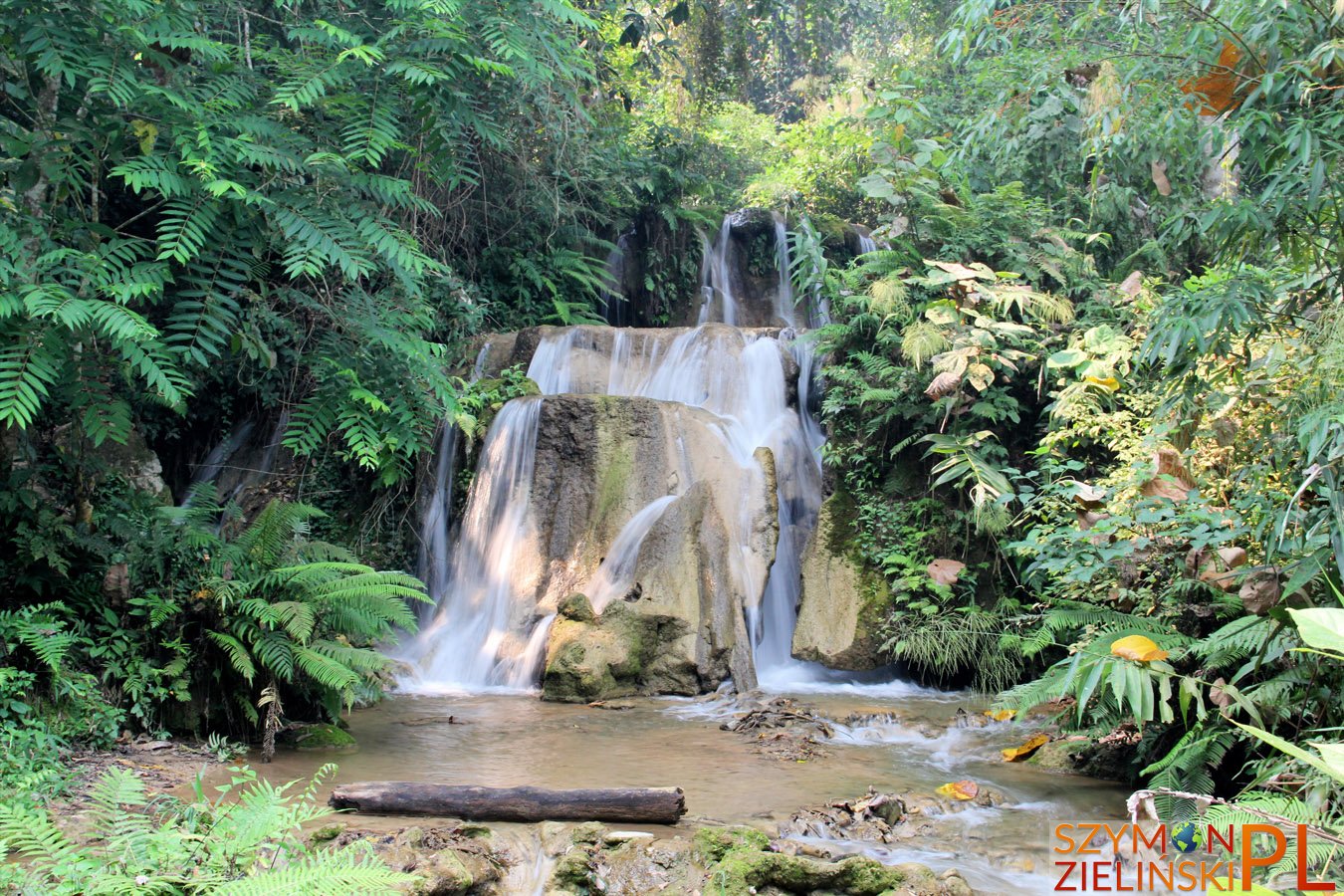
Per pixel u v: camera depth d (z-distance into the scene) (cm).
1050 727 723
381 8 887
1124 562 608
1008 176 1269
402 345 788
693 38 1972
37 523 662
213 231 671
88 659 645
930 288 1094
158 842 365
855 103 2203
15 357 576
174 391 611
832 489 1115
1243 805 289
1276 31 482
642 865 437
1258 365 572
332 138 780
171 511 734
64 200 724
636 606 923
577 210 1532
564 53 989
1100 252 1269
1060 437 800
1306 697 499
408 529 1114
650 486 1045
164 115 662
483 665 957
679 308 1565
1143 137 584
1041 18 672
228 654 664
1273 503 542
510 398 1153
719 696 888
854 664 951
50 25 614
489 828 471
